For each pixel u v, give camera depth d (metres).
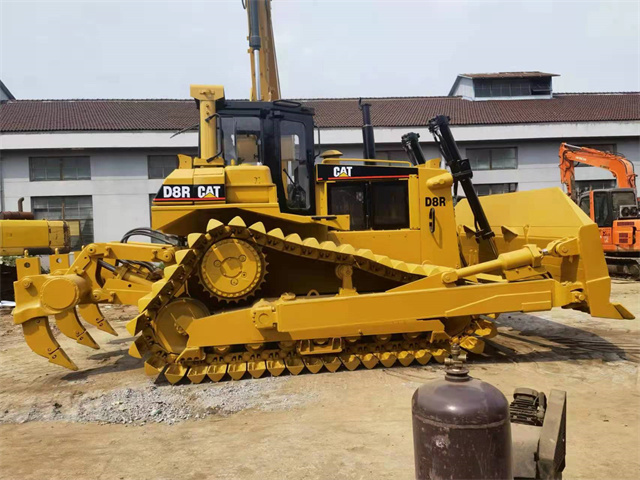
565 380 5.17
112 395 5.00
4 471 3.48
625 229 14.16
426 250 6.23
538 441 2.17
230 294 5.38
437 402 1.95
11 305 11.58
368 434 3.90
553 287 5.58
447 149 6.58
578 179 23.52
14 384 5.57
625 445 3.66
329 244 5.47
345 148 21.86
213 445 3.82
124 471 3.45
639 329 7.60
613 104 25.89
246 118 6.09
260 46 7.38
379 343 5.67
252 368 5.40
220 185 5.45
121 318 9.98
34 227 10.53
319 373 5.51
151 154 21.36
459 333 5.84
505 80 26.92
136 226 21.34
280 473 3.33
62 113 22.73
